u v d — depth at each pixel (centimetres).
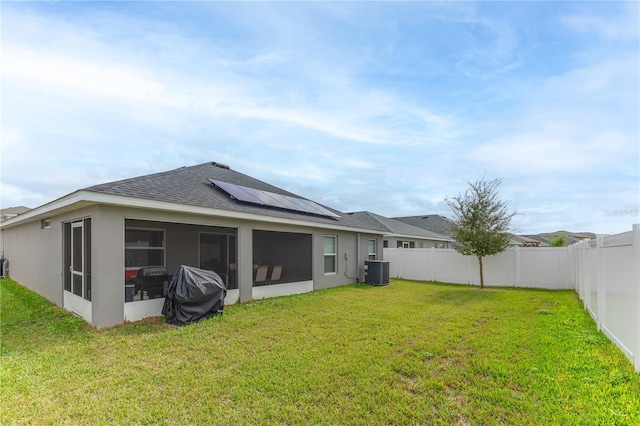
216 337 592
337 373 437
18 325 680
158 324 688
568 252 1287
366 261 1438
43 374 435
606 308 586
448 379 417
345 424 324
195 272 748
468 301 976
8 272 1520
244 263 953
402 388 397
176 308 701
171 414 341
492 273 1430
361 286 1368
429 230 2927
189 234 1102
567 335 596
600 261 625
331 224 1274
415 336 595
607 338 571
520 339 573
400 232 2070
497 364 458
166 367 460
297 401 366
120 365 466
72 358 492
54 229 915
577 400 354
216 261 1195
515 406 347
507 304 924
